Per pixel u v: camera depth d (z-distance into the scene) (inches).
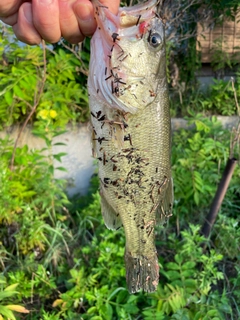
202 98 32.1
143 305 20.4
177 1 27.3
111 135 11.8
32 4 10.7
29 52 25.2
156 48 11.5
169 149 12.7
